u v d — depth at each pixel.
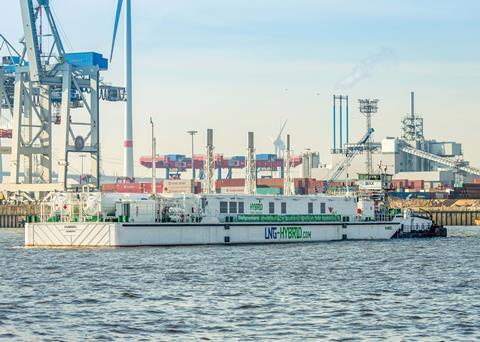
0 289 148.88
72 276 168.25
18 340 104.19
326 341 104.00
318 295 141.12
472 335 107.56
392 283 158.50
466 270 183.88
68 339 104.88
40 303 131.88
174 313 122.75
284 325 113.75
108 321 116.44
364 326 113.12
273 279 163.88
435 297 139.25
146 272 174.75
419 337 106.38
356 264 195.12
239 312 123.69
